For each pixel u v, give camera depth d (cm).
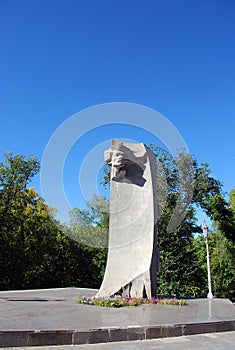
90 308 823
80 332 569
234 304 997
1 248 2453
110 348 538
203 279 2412
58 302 953
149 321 661
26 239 2552
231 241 2156
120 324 625
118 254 1024
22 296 1162
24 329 560
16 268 2528
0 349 523
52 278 2738
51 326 595
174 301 928
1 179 2539
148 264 982
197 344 567
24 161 2595
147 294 955
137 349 533
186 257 2336
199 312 792
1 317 692
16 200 2558
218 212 2131
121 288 970
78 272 2770
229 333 656
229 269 2378
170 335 620
